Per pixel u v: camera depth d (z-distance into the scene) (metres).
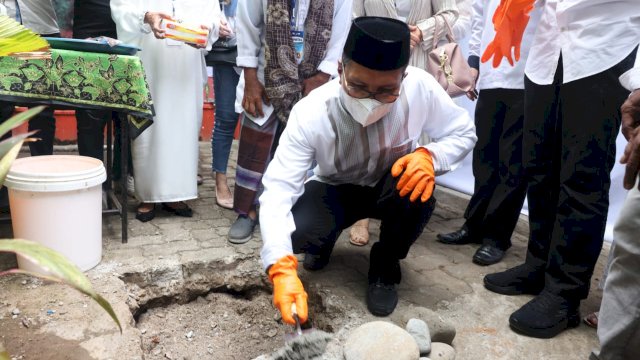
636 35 1.52
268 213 1.51
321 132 1.61
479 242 2.59
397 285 2.04
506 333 1.73
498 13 1.95
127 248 2.21
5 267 1.92
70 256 1.88
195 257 2.15
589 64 1.57
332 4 2.13
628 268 1.27
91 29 2.51
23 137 1.08
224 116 2.80
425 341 1.48
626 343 1.30
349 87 1.44
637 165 1.22
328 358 1.40
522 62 2.19
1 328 1.55
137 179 2.53
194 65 2.53
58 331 1.56
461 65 2.31
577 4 1.58
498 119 2.37
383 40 1.31
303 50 2.16
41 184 1.77
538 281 1.97
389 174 1.77
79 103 2.04
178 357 1.83
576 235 1.68
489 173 2.44
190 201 2.97
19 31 1.23
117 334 1.57
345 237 2.55
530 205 1.95
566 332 1.75
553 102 1.79
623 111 1.30
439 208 3.20
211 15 2.51
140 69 2.06
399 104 1.62
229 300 2.14
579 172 1.64
